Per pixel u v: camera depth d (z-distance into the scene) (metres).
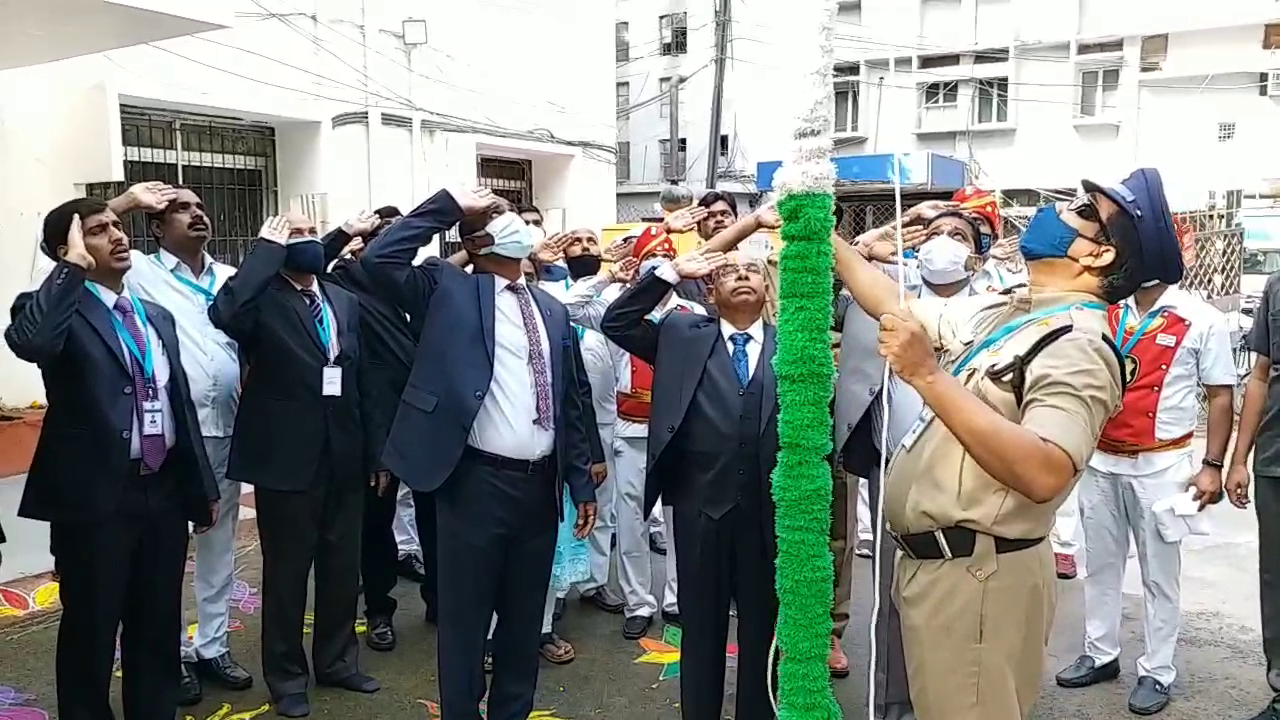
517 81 10.52
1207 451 3.51
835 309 3.25
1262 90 18.48
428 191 9.50
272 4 7.96
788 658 2.26
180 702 3.49
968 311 2.19
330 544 3.55
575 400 3.23
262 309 3.36
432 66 9.54
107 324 2.89
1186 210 10.00
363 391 3.82
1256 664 3.92
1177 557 3.54
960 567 1.96
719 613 3.00
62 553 2.91
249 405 3.39
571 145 11.21
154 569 3.03
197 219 3.67
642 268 3.69
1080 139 19.61
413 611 4.50
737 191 19.12
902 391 2.90
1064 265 2.01
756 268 3.08
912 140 20.77
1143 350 3.52
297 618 3.46
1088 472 3.67
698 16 22.69
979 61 20.22
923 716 2.05
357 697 3.58
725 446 2.93
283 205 8.59
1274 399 3.21
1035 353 1.88
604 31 11.62
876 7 20.78
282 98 8.09
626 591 4.24
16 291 6.36
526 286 3.17
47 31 4.75
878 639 3.41
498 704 3.09
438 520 2.97
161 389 3.01
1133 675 3.83
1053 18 19.55
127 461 2.88
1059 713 3.51
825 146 2.21
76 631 2.91
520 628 3.07
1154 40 19.05
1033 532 1.95
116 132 6.37
